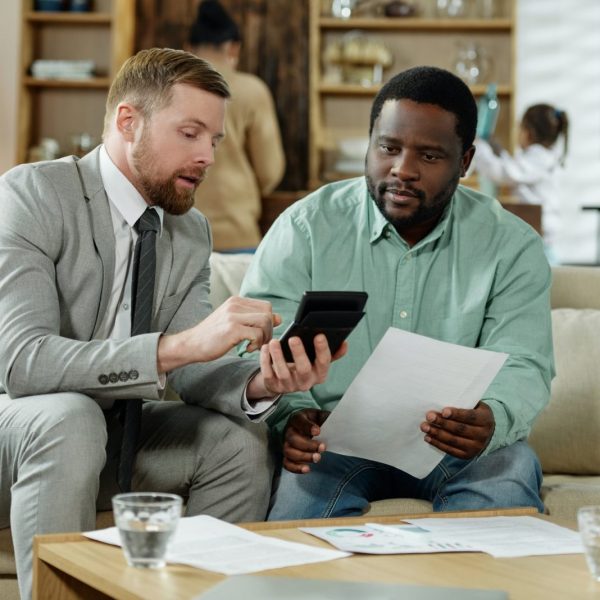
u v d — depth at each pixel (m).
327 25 6.52
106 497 2.32
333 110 6.65
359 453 2.21
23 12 6.56
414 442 2.18
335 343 2.00
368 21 6.47
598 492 2.44
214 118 2.35
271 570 1.54
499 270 2.53
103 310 2.33
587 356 2.88
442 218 2.54
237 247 5.29
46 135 6.72
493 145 5.94
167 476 2.32
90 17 6.57
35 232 2.25
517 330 2.48
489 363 2.05
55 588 1.67
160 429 2.36
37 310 2.19
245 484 2.28
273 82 6.78
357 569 1.57
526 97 7.17
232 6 6.80
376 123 2.48
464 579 1.53
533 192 6.10
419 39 6.57
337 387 2.47
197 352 2.11
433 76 2.45
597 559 1.54
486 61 6.45
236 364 2.33
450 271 2.54
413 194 2.44
